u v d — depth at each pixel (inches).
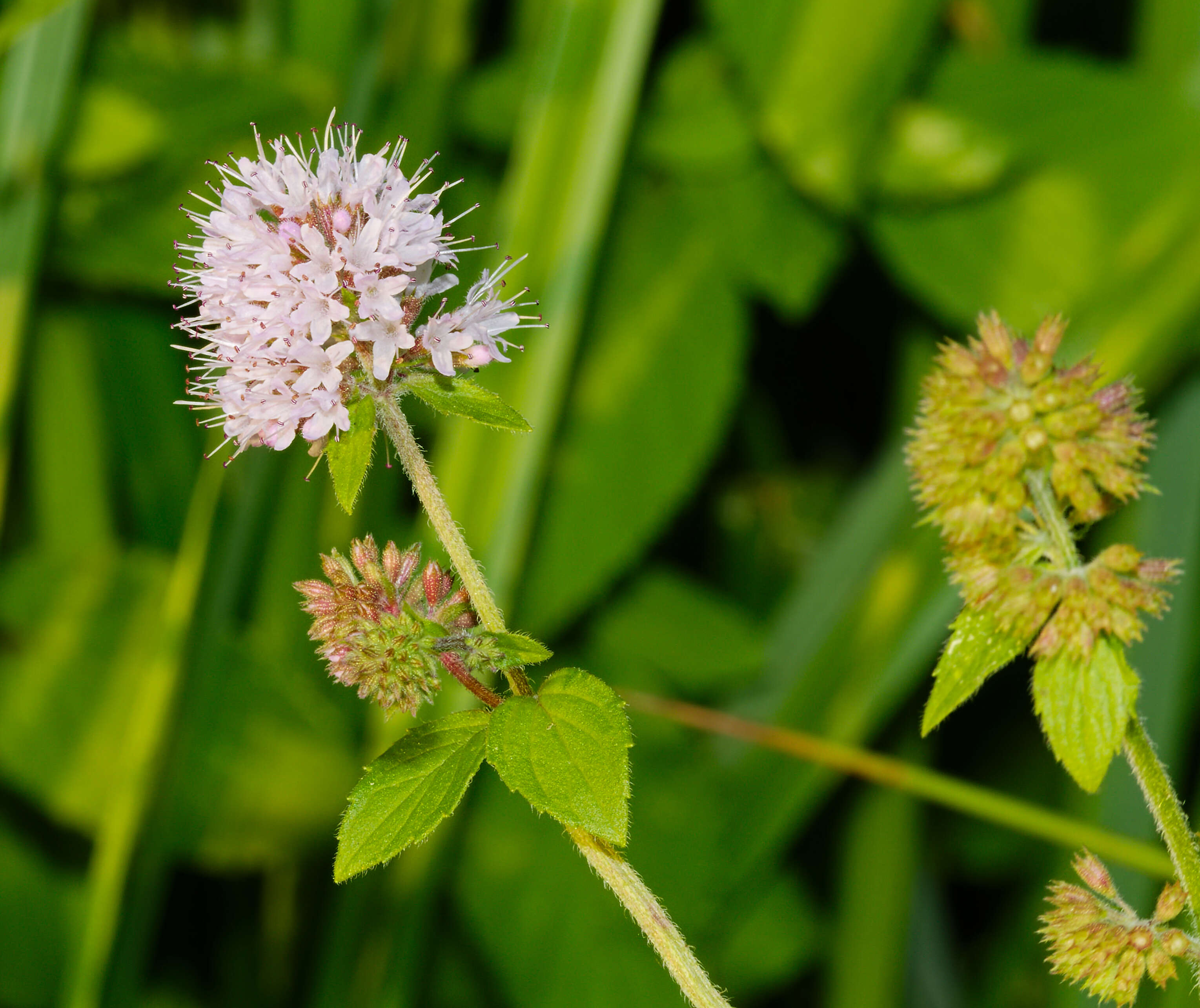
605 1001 19.8
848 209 20.0
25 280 18.9
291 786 19.6
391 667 15.9
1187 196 19.3
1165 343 19.1
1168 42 20.0
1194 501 19.0
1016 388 15.9
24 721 19.6
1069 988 19.0
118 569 20.0
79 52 18.9
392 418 16.2
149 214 20.0
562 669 15.9
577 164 18.7
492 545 18.7
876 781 19.9
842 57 19.6
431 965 19.9
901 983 19.8
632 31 18.6
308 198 16.2
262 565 19.7
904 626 19.4
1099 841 18.1
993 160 20.0
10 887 19.8
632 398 20.1
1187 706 19.1
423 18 19.6
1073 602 15.7
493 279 16.4
